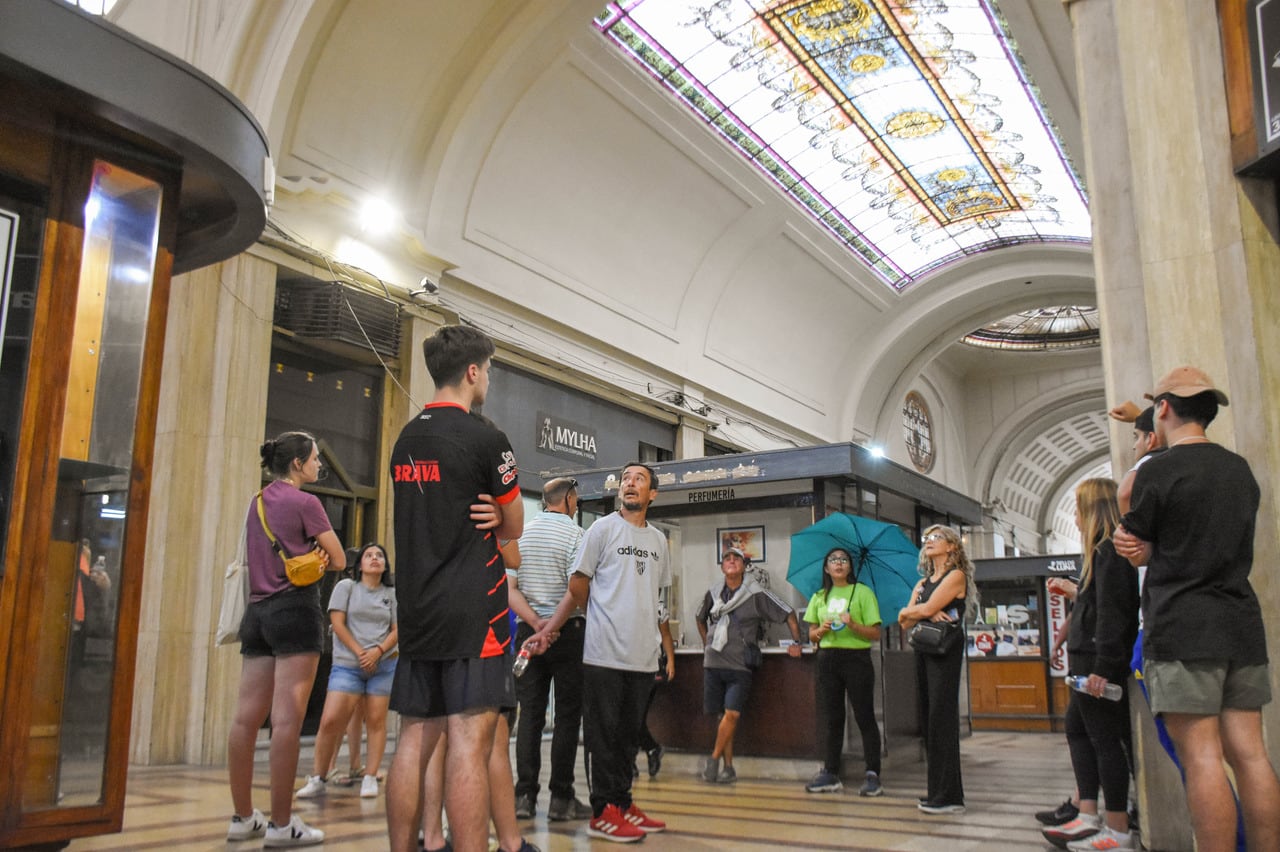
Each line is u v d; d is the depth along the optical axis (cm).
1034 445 3403
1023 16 1209
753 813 546
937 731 554
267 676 427
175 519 869
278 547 415
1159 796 425
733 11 1302
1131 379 472
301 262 1021
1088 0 516
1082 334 2897
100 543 305
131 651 308
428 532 295
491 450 305
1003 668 1463
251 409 933
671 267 1695
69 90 280
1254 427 417
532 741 526
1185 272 449
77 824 290
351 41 1055
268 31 954
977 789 685
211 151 313
